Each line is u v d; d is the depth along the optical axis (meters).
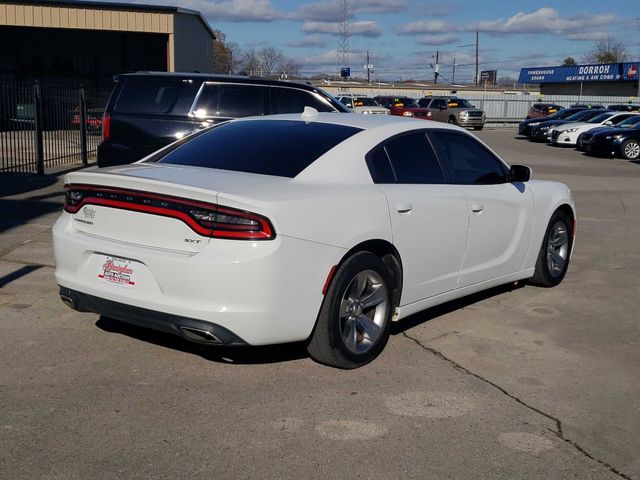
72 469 3.50
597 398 4.55
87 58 30.70
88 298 4.58
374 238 4.77
